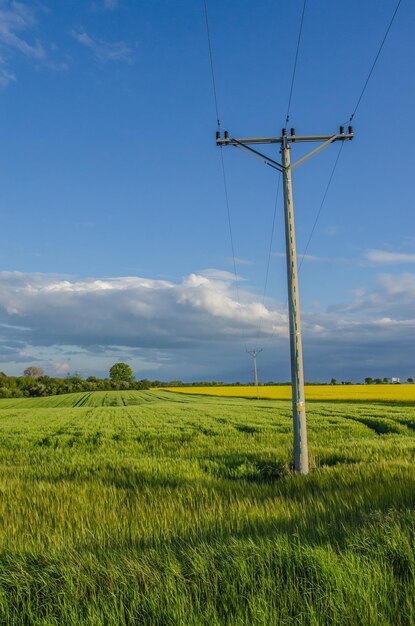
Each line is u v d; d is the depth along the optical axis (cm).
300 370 1357
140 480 1205
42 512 825
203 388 14012
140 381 15750
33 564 531
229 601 450
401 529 568
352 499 812
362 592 448
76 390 13875
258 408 5238
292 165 1455
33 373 17725
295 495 923
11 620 444
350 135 1459
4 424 3688
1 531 706
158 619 429
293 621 428
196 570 484
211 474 1318
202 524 697
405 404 5619
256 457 1574
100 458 1758
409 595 453
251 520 691
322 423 2925
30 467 1510
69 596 464
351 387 9962
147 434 2675
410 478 1009
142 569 493
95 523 732
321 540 553
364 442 1872
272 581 463
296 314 1384
